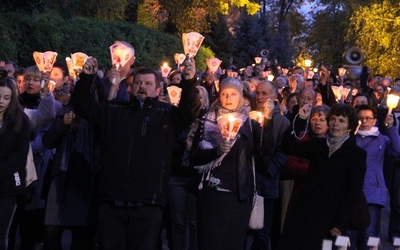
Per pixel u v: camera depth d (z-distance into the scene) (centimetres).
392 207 1084
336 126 696
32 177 723
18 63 1941
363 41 3195
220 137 700
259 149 695
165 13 3691
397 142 906
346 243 533
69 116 734
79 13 2514
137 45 2688
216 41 4556
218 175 688
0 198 688
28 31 1953
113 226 633
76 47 2250
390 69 3141
